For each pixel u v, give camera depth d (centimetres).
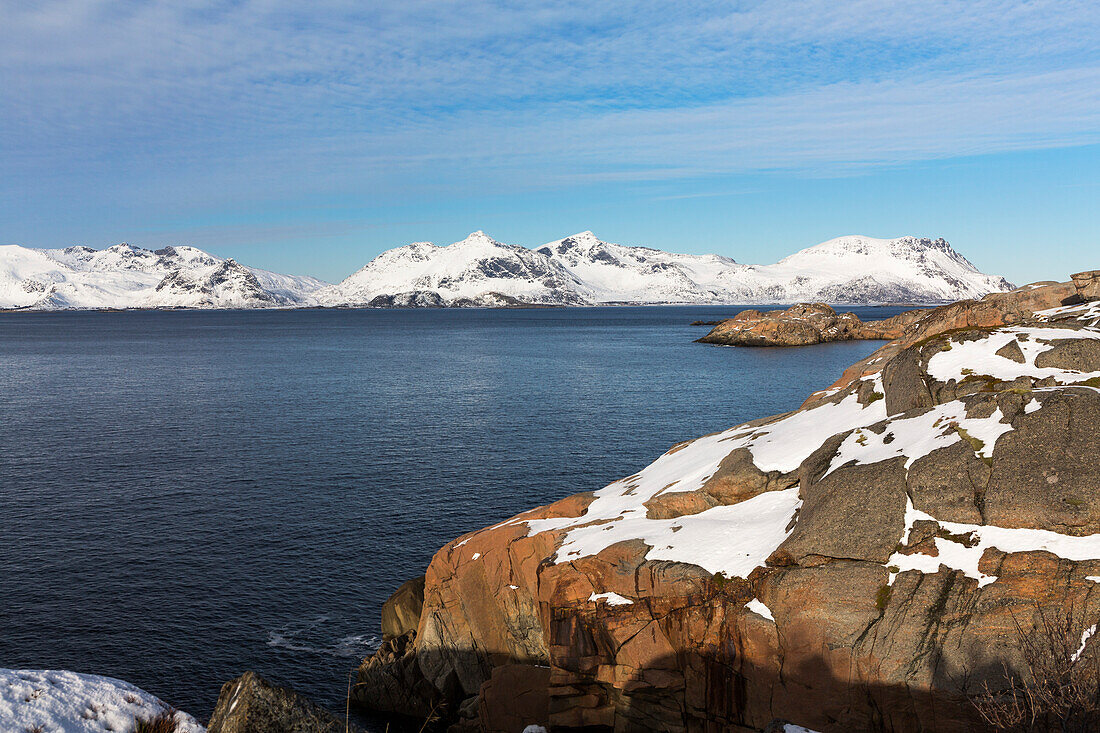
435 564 3183
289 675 3416
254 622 3853
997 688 1753
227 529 5116
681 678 2239
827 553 2130
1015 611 1825
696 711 2208
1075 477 1986
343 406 10344
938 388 2623
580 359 17725
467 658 3045
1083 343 2527
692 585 2233
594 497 3234
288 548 4784
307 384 13000
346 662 3522
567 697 2405
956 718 1794
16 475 6494
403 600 3481
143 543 4859
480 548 3020
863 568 2044
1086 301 3597
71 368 15975
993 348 2692
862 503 2180
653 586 2314
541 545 2786
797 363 16075
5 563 4516
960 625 1858
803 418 3152
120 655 3528
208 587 4225
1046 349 2591
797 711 2016
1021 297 3816
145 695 1642
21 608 3953
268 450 7475
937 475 2134
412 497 5834
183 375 14538
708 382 12812
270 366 16438
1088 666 1633
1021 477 2036
